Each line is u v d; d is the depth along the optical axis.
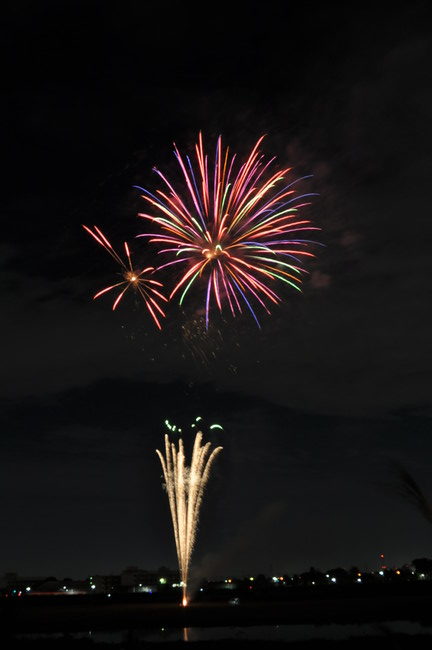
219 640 43.91
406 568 149.50
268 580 135.00
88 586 162.38
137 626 59.66
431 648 38.31
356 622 59.41
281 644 41.59
